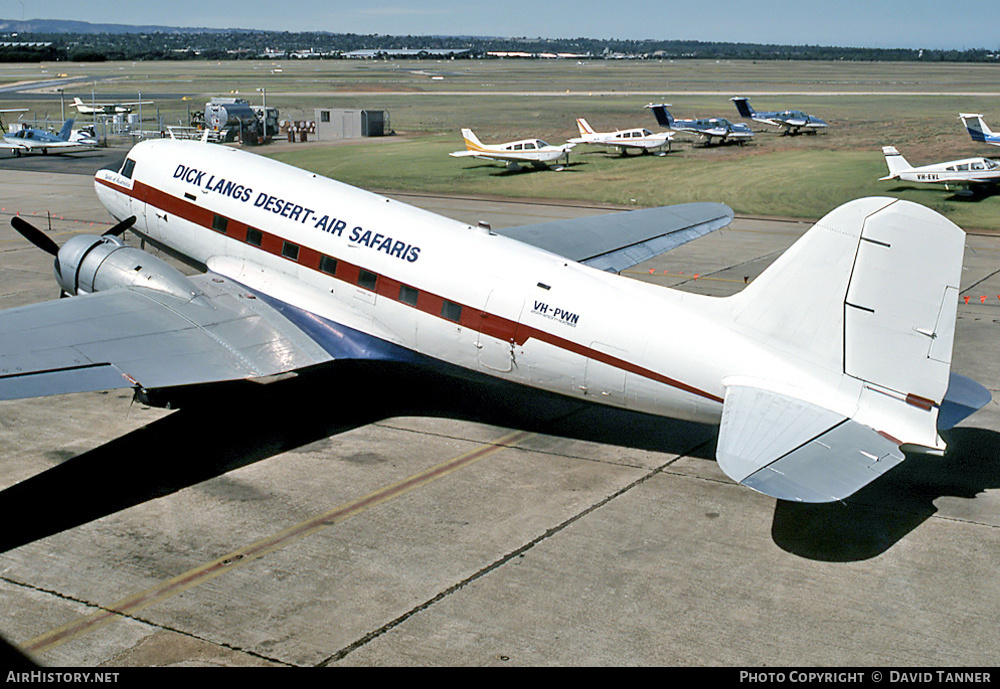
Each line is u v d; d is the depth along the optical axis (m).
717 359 11.88
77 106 85.31
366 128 72.12
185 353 13.73
